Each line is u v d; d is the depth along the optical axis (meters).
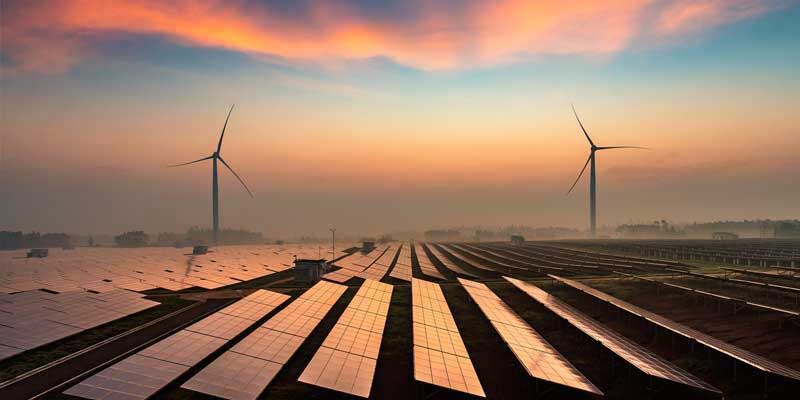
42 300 52.06
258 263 121.00
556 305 61.53
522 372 43.53
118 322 55.28
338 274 90.44
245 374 33.72
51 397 34.56
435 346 41.22
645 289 78.81
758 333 52.59
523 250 193.00
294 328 46.16
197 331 42.00
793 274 94.31
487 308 57.84
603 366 44.94
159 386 31.06
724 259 128.50
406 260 130.12
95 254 175.50
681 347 49.19
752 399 36.72
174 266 110.06
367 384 34.00
